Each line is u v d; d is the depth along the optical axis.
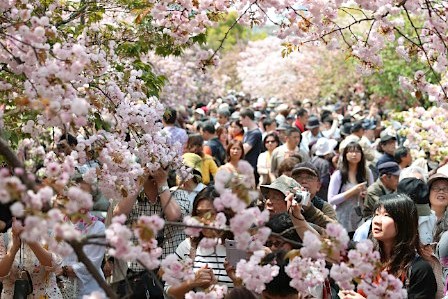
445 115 14.88
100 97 7.09
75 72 5.38
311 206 8.36
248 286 5.21
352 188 12.11
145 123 7.45
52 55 5.67
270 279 5.21
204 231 5.32
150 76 8.70
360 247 5.04
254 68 58.72
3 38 5.99
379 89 32.38
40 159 7.12
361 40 8.12
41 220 4.13
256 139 16.73
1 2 6.20
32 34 5.40
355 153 12.38
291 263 5.11
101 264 8.02
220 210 4.82
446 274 8.26
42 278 7.57
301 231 6.90
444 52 7.71
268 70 55.50
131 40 8.43
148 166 7.61
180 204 8.67
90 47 7.62
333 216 9.16
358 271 5.03
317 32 8.05
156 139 7.58
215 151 16.80
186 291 6.27
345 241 4.94
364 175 12.48
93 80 7.19
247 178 4.65
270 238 6.25
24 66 5.81
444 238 8.34
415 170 11.22
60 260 7.43
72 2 8.46
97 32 7.99
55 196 5.17
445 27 7.33
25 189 4.21
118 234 4.42
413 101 30.12
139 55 8.69
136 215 8.74
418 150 15.27
